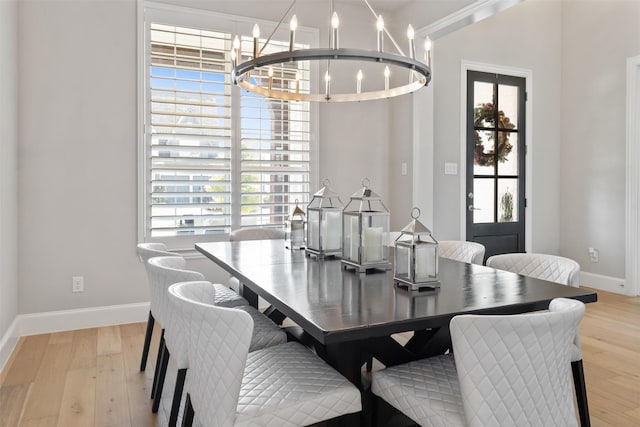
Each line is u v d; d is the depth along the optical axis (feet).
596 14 16.29
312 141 14.16
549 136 17.61
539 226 17.51
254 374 5.14
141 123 12.05
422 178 14.48
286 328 7.73
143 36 12.01
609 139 15.89
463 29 15.85
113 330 11.52
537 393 4.07
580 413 6.35
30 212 11.09
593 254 16.47
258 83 13.37
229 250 9.09
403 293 5.60
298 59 6.08
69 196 11.45
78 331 11.44
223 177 13.10
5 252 9.71
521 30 16.94
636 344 10.53
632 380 8.61
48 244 11.30
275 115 13.62
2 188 9.43
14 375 8.77
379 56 6.09
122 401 7.75
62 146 11.34
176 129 12.53
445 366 5.38
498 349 3.90
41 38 11.05
